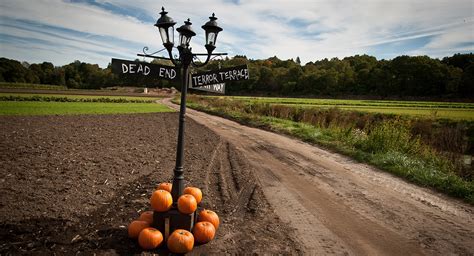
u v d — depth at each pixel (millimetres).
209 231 4871
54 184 7234
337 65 141625
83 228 5117
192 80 4855
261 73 124875
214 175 9141
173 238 4520
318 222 6203
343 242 5383
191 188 5402
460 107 50625
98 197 6602
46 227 5051
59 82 132250
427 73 90125
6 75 116250
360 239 5527
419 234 5824
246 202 7094
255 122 24562
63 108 34500
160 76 4762
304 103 55688
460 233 5926
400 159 11430
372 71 108812
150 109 40781
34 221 5219
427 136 20922
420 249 5238
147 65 4660
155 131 18578
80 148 11875
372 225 6168
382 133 13945
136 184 7703
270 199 7383
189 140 15430
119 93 91750
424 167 10922
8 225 5008
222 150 13203
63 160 9672
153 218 4828
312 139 16703
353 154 13055
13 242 4539
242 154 12555
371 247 5246
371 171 10688
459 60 108000
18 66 119062
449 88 83250
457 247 5352
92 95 71750
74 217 5516
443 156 13297
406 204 7469
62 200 6254
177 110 41344
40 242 4586
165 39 4625
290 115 31047
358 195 8008
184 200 4738
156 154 11539
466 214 6945
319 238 5492
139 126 20984
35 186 7000
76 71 139375
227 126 23219
